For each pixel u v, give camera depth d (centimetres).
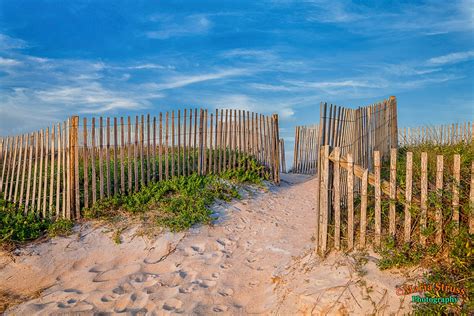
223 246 761
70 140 884
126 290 616
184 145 1081
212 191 1017
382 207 583
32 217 865
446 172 567
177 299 577
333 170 600
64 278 673
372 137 903
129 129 971
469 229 475
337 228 556
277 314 499
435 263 465
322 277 513
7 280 664
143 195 948
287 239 755
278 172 1278
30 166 934
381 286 452
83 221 862
